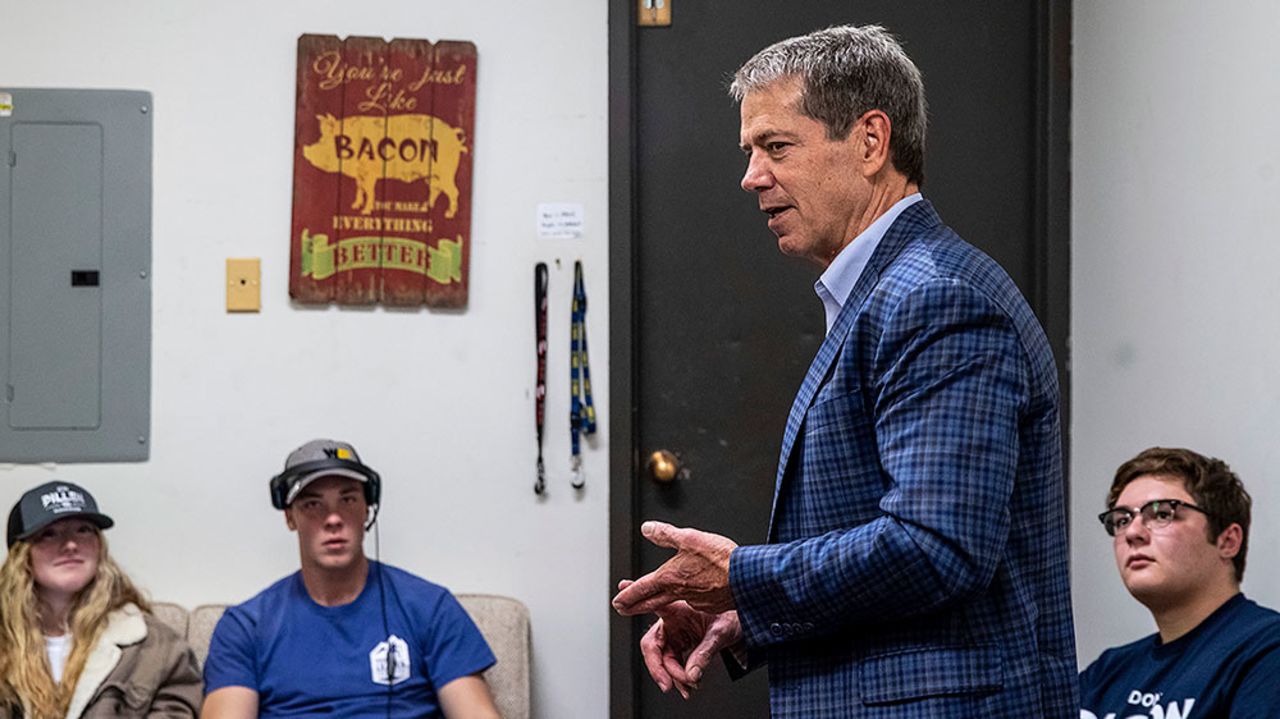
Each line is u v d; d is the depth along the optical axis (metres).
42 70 3.15
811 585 1.32
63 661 2.74
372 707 2.77
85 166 3.15
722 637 1.61
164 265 3.16
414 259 3.18
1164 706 2.12
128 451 3.15
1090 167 3.07
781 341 3.26
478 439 3.19
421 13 3.21
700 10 3.25
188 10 3.17
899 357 1.35
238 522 3.16
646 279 3.26
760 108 1.51
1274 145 2.27
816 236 1.51
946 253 1.42
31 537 2.73
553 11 3.22
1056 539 1.43
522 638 3.06
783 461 1.46
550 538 3.19
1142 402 2.79
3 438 3.13
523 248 3.21
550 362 3.20
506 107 3.21
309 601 2.82
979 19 3.25
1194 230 2.56
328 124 3.17
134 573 3.14
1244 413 2.36
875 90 1.49
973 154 3.25
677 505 3.26
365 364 3.19
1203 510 2.13
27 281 3.14
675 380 3.26
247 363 3.17
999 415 1.32
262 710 2.77
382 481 3.18
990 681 1.33
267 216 3.18
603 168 3.21
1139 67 2.81
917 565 1.27
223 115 3.17
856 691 1.37
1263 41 2.31
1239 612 2.12
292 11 3.19
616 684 3.17
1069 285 3.19
